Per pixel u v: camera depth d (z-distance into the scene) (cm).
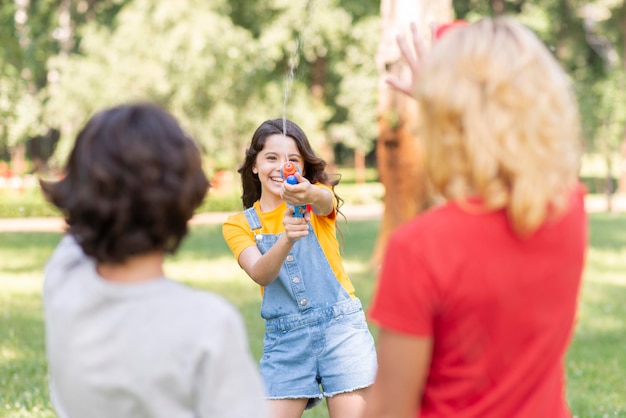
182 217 205
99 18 3128
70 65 2528
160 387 198
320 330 404
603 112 2588
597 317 998
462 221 199
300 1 2630
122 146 198
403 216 1264
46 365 712
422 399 212
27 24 1969
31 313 977
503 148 193
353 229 1981
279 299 409
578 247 210
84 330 202
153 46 2447
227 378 199
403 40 260
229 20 2552
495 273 198
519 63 197
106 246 199
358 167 3222
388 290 202
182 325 199
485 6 3111
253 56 2578
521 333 202
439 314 202
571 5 3256
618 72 2702
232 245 418
